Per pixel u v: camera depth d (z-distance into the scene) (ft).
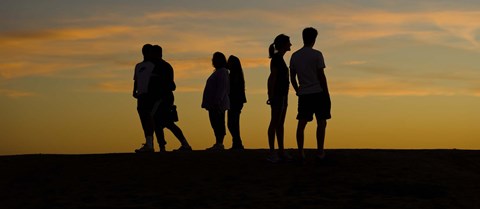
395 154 45.32
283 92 41.63
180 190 37.22
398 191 36.94
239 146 51.47
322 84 40.68
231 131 51.39
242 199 35.50
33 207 34.55
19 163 43.16
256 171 40.55
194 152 46.03
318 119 41.24
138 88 48.26
